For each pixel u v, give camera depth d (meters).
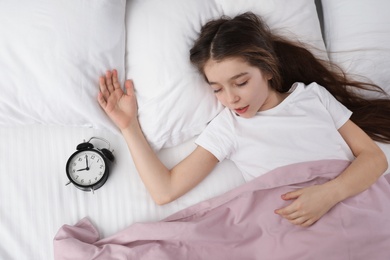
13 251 1.18
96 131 1.29
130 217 1.23
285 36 1.30
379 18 1.33
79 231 1.18
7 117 1.19
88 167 1.21
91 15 1.14
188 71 1.20
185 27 1.21
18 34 1.12
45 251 1.19
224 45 1.07
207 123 1.26
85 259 1.12
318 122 1.20
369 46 1.32
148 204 1.24
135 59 1.22
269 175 1.16
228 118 1.22
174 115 1.20
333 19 1.39
